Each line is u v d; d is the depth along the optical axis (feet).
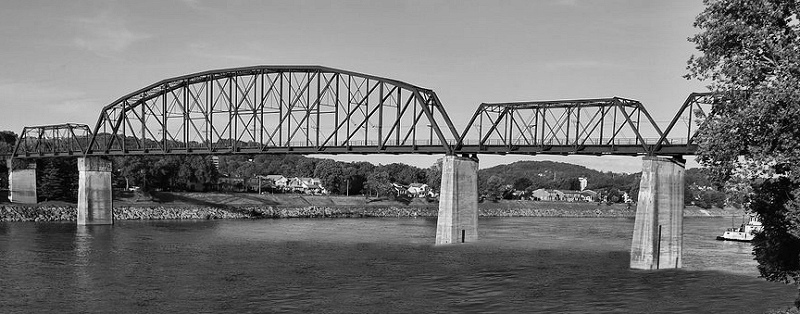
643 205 231.50
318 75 342.85
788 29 84.99
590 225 495.41
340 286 172.24
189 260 225.35
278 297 156.56
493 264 218.59
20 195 469.16
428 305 147.64
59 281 178.50
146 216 497.87
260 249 265.34
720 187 95.04
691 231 433.48
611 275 199.62
